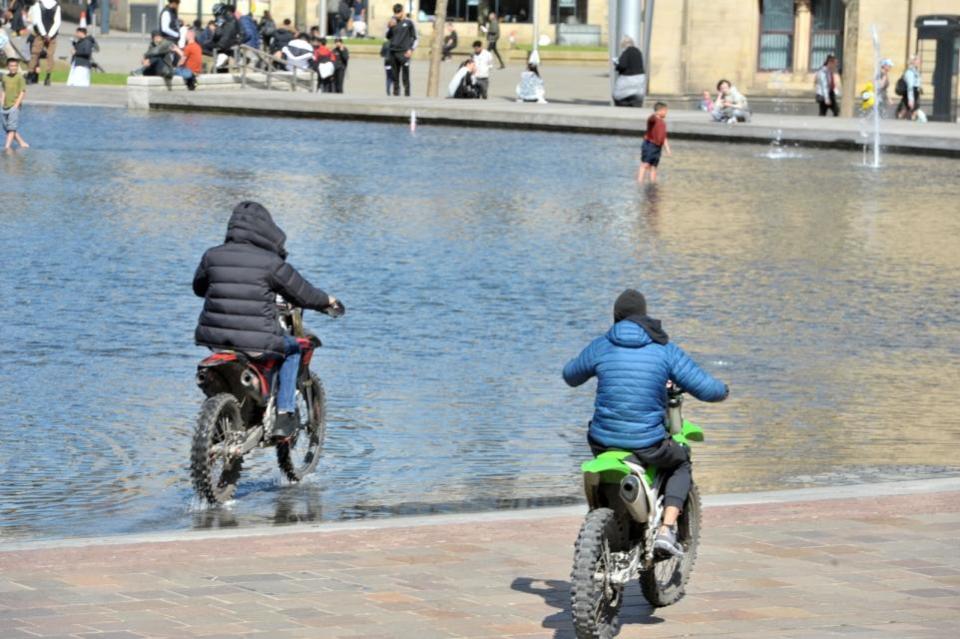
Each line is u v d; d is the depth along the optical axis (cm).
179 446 2977
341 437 3083
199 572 2042
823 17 13725
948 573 2100
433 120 11144
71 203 6519
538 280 4988
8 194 6744
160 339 3962
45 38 13062
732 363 3844
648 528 1884
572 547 2208
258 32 15012
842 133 9962
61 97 11969
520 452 2983
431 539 2234
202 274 2677
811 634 1850
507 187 7544
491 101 12200
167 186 7219
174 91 11981
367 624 1859
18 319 4156
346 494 2686
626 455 1870
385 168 8294
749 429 3191
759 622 1903
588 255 5519
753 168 8725
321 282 4856
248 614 1880
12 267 4950
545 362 3816
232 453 2603
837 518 2375
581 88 14675
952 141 9569
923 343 4147
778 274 5200
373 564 2105
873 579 2075
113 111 11562
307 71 13675
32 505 2566
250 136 9975
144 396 3369
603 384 1900
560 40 19712
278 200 6850
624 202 7056
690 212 6744
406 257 5394
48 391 3388
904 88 12300
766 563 2145
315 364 3728
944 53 11881
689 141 10412
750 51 13725
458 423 3206
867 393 3550
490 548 2195
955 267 5425
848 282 5078
